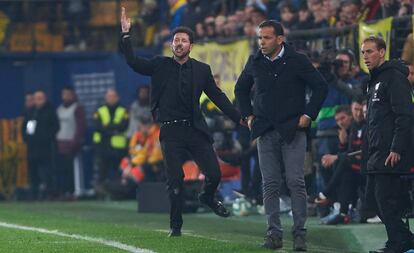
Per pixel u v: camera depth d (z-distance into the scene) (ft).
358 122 105.70
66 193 174.60
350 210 106.42
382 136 76.02
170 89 89.40
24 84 184.75
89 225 107.04
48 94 184.44
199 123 89.20
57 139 174.09
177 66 89.81
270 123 81.10
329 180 110.42
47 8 188.34
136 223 113.70
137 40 180.34
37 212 135.44
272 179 81.71
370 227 100.01
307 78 80.94
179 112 89.40
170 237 89.71
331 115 114.11
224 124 127.65
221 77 140.56
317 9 125.59
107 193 164.55
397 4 114.01
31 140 171.83
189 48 89.40
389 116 76.07
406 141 74.90
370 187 80.38
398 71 75.87
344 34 115.65
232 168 127.24
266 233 90.89
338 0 123.65
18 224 108.47
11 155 177.06
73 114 174.60
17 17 185.68
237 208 121.39
